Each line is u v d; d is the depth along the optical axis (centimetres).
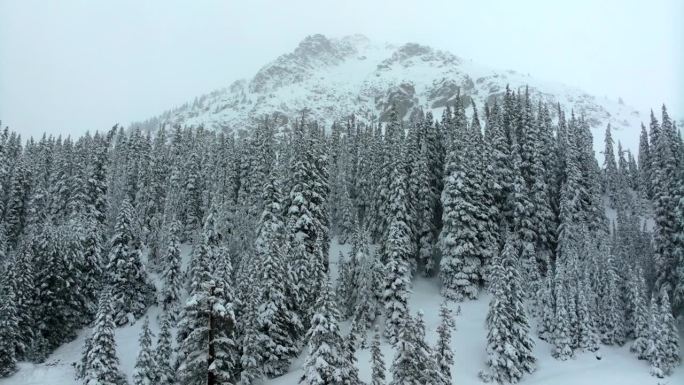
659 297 5347
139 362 4184
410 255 6494
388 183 6819
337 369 3497
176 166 8631
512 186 6656
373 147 7938
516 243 6256
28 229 7238
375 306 5456
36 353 5416
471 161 6531
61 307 5688
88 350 4466
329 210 7850
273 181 6147
